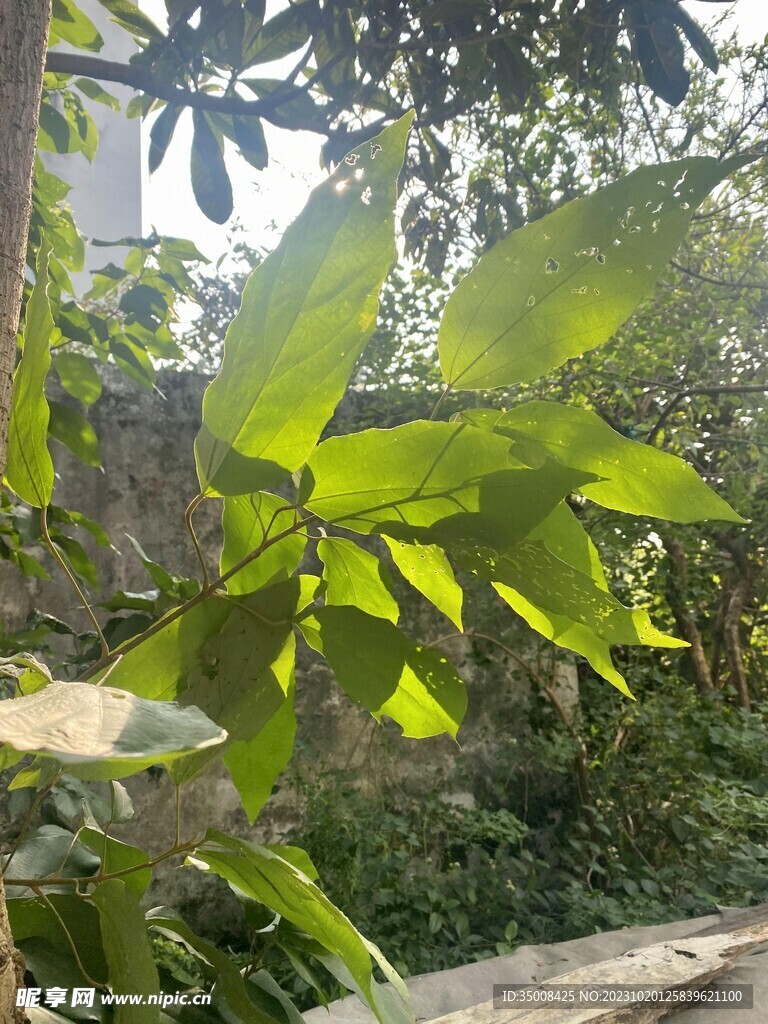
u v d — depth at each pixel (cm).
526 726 436
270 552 79
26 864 87
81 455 142
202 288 431
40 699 35
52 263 189
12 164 52
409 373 434
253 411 59
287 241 54
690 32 189
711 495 62
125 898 64
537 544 61
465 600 430
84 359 175
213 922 350
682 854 413
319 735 385
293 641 74
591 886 400
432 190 252
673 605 520
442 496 63
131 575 356
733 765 450
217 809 357
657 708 462
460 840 374
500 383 62
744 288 411
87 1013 69
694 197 54
